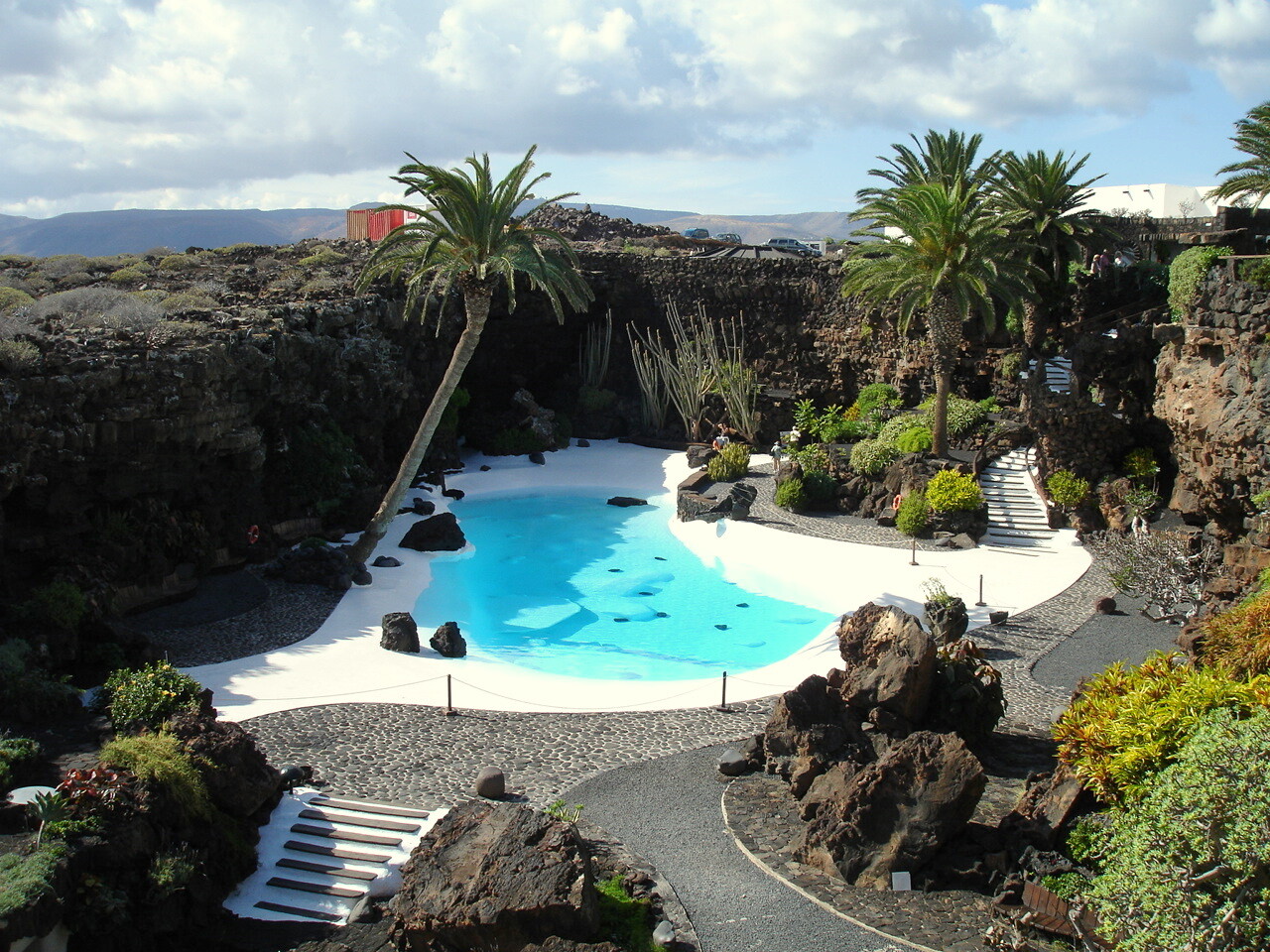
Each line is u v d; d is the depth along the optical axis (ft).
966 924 45.06
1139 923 37.45
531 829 46.32
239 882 50.67
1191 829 38.19
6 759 50.70
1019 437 131.34
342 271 146.51
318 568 100.48
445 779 60.44
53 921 41.29
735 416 161.68
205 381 91.97
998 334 142.00
